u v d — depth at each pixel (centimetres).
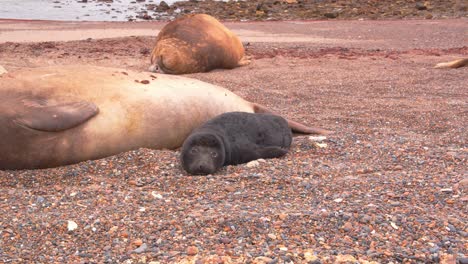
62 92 775
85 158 777
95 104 775
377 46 2292
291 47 2225
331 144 871
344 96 1291
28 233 561
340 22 3297
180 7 4116
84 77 807
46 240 550
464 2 4106
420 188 670
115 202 638
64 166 768
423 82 1460
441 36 2636
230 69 1778
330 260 505
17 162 751
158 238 548
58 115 738
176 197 657
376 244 537
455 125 1012
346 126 1016
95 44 2177
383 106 1180
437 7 3953
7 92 758
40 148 746
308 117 1084
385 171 745
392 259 511
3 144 738
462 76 1534
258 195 655
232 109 922
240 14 3775
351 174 730
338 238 548
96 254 523
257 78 1530
